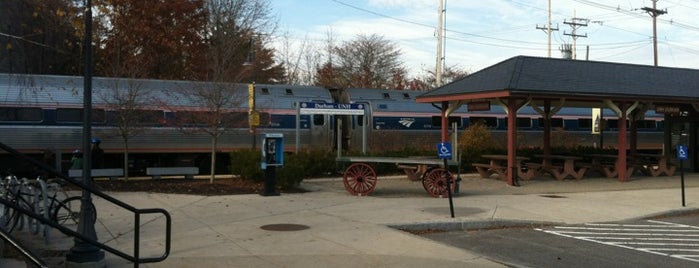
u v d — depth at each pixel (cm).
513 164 1809
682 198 1412
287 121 2422
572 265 812
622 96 1900
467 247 931
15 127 1953
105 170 1712
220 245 870
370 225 1045
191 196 1417
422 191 1609
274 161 1466
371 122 2595
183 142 2167
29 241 880
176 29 3139
